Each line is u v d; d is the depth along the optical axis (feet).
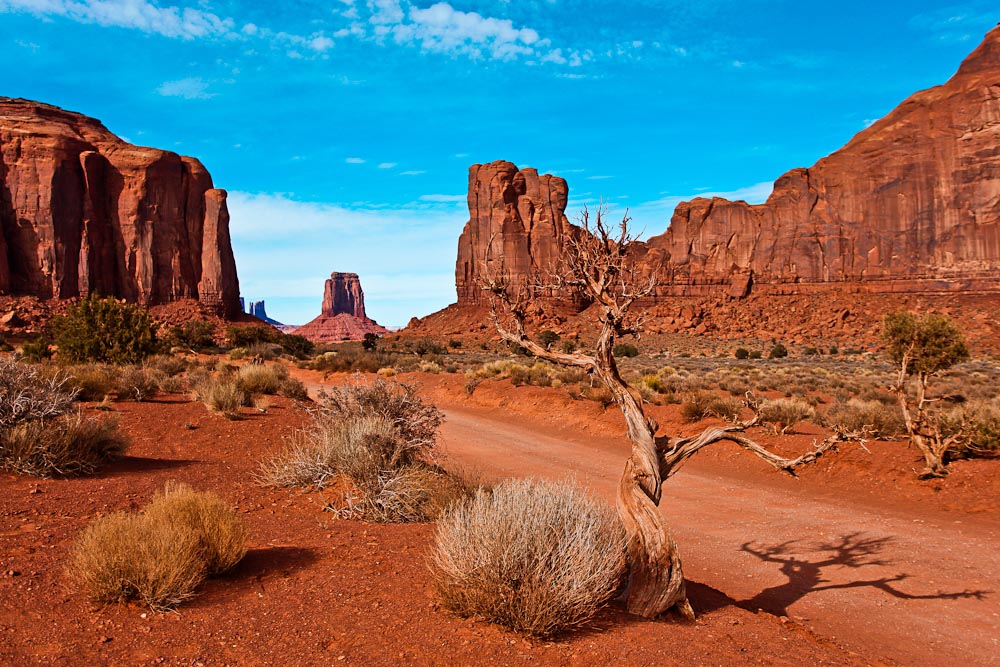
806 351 297.94
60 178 355.97
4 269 336.49
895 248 444.96
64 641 13.47
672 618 17.38
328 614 15.80
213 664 13.00
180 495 20.01
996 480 35.63
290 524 24.76
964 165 426.10
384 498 27.25
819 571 26.53
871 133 472.44
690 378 124.06
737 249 498.69
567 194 518.37
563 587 14.99
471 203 522.47
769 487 42.14
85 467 30.32
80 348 94.68
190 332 254.27
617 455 54.80
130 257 378.94
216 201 412.57
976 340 304.30
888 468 40.50
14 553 18.53
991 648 19.06
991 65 445.37
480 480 33.09
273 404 62.28
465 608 15.75
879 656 18.17
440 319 495.41
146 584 15.56
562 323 311.68
